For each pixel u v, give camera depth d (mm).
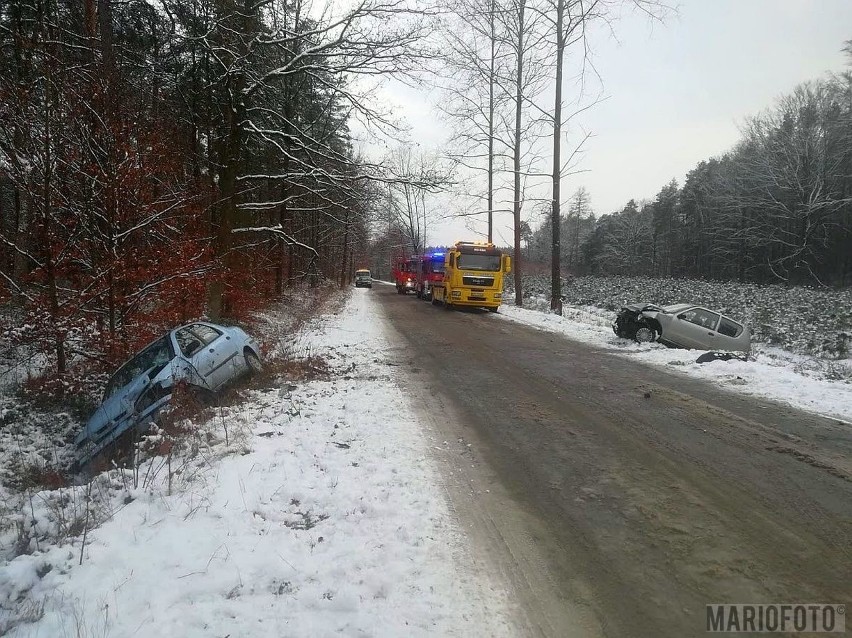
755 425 7016
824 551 3932
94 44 10141
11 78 8797
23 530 4484
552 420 7301
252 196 18859
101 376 9781
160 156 10109
